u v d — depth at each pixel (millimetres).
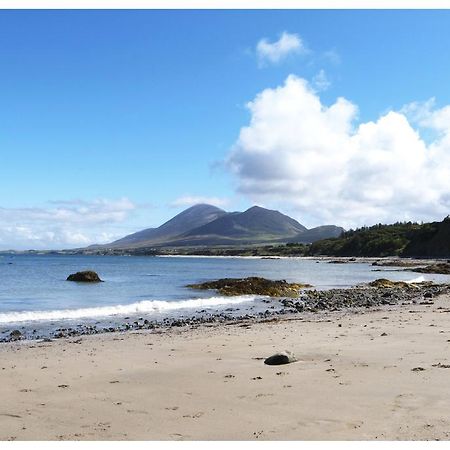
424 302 31188
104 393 9836
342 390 9320
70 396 9625
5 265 112375
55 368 12406
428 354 12594
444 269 84625
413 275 78000
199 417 8047
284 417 7844
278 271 93688
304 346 14617
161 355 14125
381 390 9172
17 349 15727
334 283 58062
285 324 20938
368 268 106938
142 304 31078
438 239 161375
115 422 7922
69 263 132500
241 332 18797
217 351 14523
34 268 95312
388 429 7035
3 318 24984
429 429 6969
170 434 7277
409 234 187125
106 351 15039
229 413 8203
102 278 65250
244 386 10039
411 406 8062
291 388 9664
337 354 13078
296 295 39375
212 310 29781
